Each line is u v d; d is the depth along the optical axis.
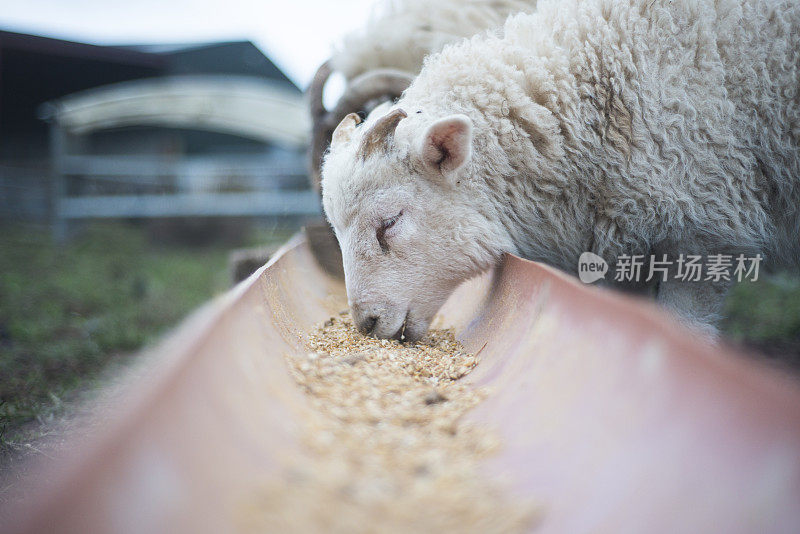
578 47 3.63
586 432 1.50
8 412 3.92
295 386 2.11
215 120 16.53
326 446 1.55
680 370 1.34
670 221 3.62
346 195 3.46
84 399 4.27
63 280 9.84
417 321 3.56
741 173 3.57
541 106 3.62
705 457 1.17
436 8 5.28
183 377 1.28
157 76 19.09
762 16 3.52
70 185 16.11
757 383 1.15
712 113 3.50
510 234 3.76
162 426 1.14
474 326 3.44
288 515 1.15
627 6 3.63
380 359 2.84
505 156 3.65
